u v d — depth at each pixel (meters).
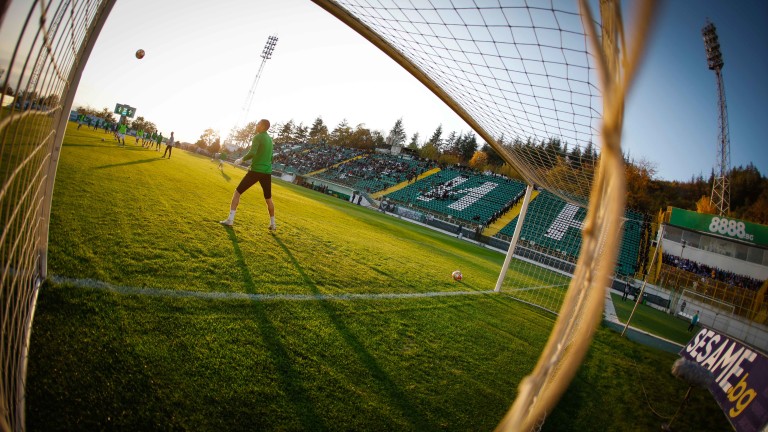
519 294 7.74
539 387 0.42
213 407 1.84
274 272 4.11
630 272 20.88
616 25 0.35
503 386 3.07
